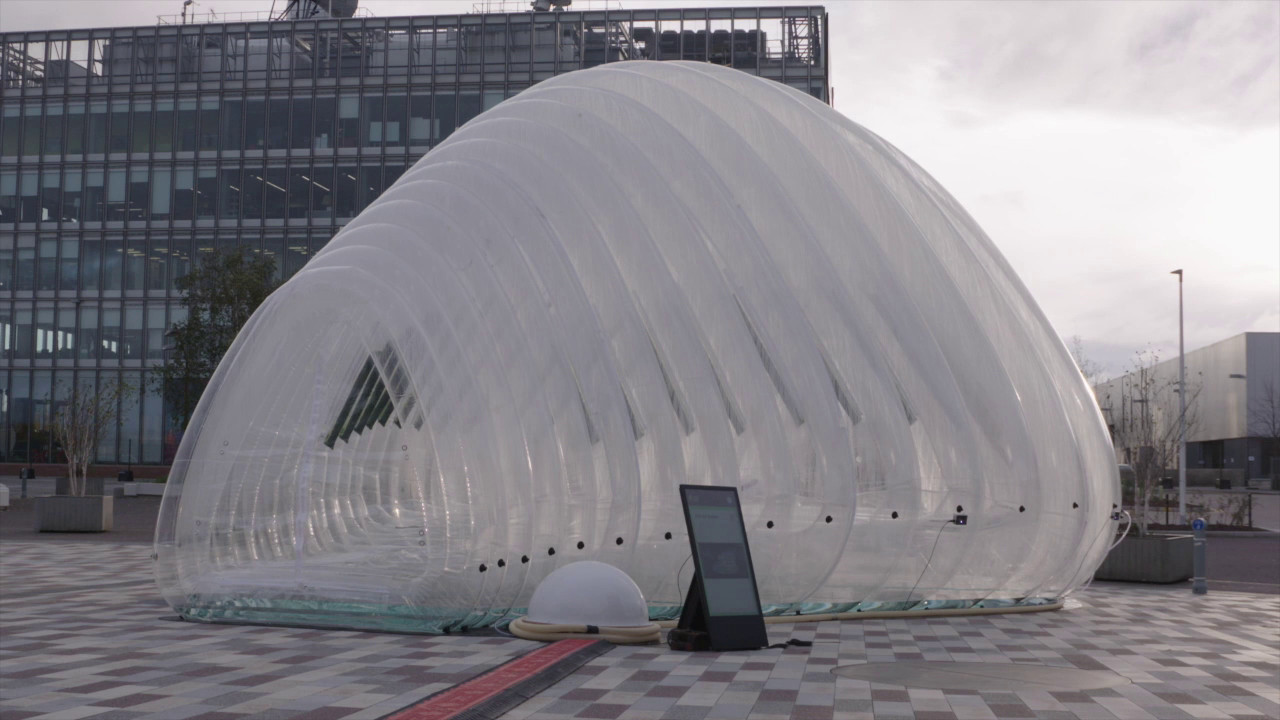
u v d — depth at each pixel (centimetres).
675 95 1878
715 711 922
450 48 6041
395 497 1748
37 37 6391
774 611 1555
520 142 1827
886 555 1577
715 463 1547
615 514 1492
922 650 1267
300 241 6128
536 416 1516
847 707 941
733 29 5788
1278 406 8756
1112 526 1742
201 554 1550
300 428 1641
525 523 1462
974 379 1664
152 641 1291
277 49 6181
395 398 1539
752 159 1767
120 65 6331
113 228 6297
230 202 6188
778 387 1592
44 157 6369
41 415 6328
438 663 1138
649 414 1565
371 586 1464
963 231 1908
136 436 6225
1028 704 956
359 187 6078
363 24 6103
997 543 1634
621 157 1766
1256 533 3588
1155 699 982
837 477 1539
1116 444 4450
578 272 1669
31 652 1202
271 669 1098
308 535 1633
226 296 4853
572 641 1282
